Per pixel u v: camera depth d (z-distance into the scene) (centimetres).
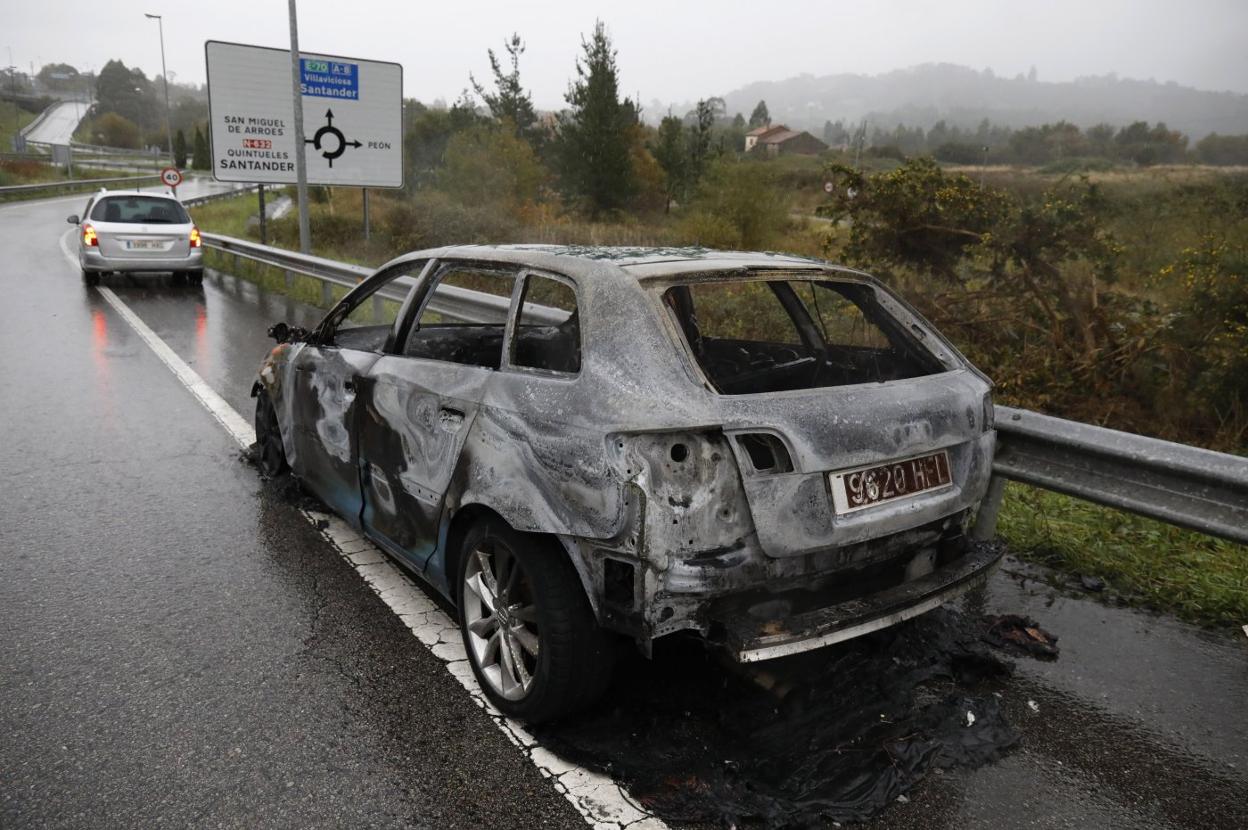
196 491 517
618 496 241
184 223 1493
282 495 506
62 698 303
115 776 262
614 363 260
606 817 245
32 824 241
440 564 326
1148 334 710
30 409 697
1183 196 1124
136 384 790
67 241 2278
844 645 333
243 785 259
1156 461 340
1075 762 278
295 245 2114
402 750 276
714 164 2784
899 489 275
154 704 300
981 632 359
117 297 1360
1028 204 842
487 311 688
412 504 338
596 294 278
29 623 357
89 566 412
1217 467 324
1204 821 252
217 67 1697
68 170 6081
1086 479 371
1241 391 669
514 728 287
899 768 266
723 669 314
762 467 248
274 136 1772
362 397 374
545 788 258
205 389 773
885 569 279
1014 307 852
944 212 889
